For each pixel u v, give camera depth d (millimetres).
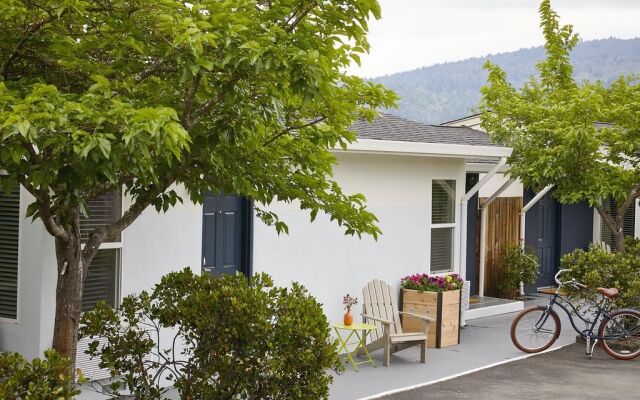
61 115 4512
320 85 5395
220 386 6961
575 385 10391
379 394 9680
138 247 9289
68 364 5227
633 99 14258
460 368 11250
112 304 9078
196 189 6898
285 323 6719
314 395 6816
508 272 17453
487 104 15219
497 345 12977
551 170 13305
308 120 6902
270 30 5180
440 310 12602
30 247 8375
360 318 12539
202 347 7074
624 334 12086
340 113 6246
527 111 14578
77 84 5715
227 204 10805
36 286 8344
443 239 14547
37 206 5637
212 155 6332
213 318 6945
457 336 12992
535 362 11727
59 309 6070
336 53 5711
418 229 13648
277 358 6688
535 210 19078
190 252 9859
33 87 4953
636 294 12391
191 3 5410
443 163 14242
